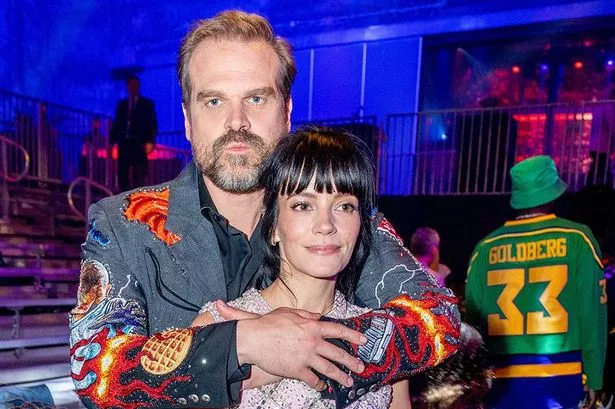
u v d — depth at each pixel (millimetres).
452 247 7344
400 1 11531
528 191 3188
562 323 3021
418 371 1228
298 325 1073
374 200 1349
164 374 1047
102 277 1300
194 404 1062
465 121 8992
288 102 1576
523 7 10500
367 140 9188
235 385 1066
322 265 1262
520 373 3064
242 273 1538
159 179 10984
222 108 1416
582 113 7727
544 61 10703
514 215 7062
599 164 7840
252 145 1412
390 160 10633
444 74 11352
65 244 7090
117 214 1420
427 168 9562
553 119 7961
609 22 10016
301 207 1270
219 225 1521
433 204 7492
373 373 1146
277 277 1383
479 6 10836
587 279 2994
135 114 8164
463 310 3266
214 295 1472
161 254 1425
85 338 1158
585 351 3004
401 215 7668
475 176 8688
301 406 1230
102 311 1229
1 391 2648
